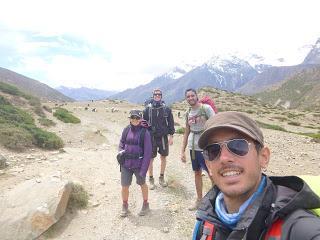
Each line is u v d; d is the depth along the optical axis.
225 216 0.60
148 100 2.87
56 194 2.34
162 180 3.00
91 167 3.54
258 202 0.56
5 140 3.85
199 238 0.67
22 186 2.50
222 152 0.61
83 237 2.15
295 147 5.17
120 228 2.25
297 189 0.55
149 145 2.38
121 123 8.28
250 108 25.20
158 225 2.27
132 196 2.79
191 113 2.32
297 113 23.84
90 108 13.77
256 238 0.54
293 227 0.49
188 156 4.23
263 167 0.63
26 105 7.64
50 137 4.34
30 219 2.14
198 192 2.47
